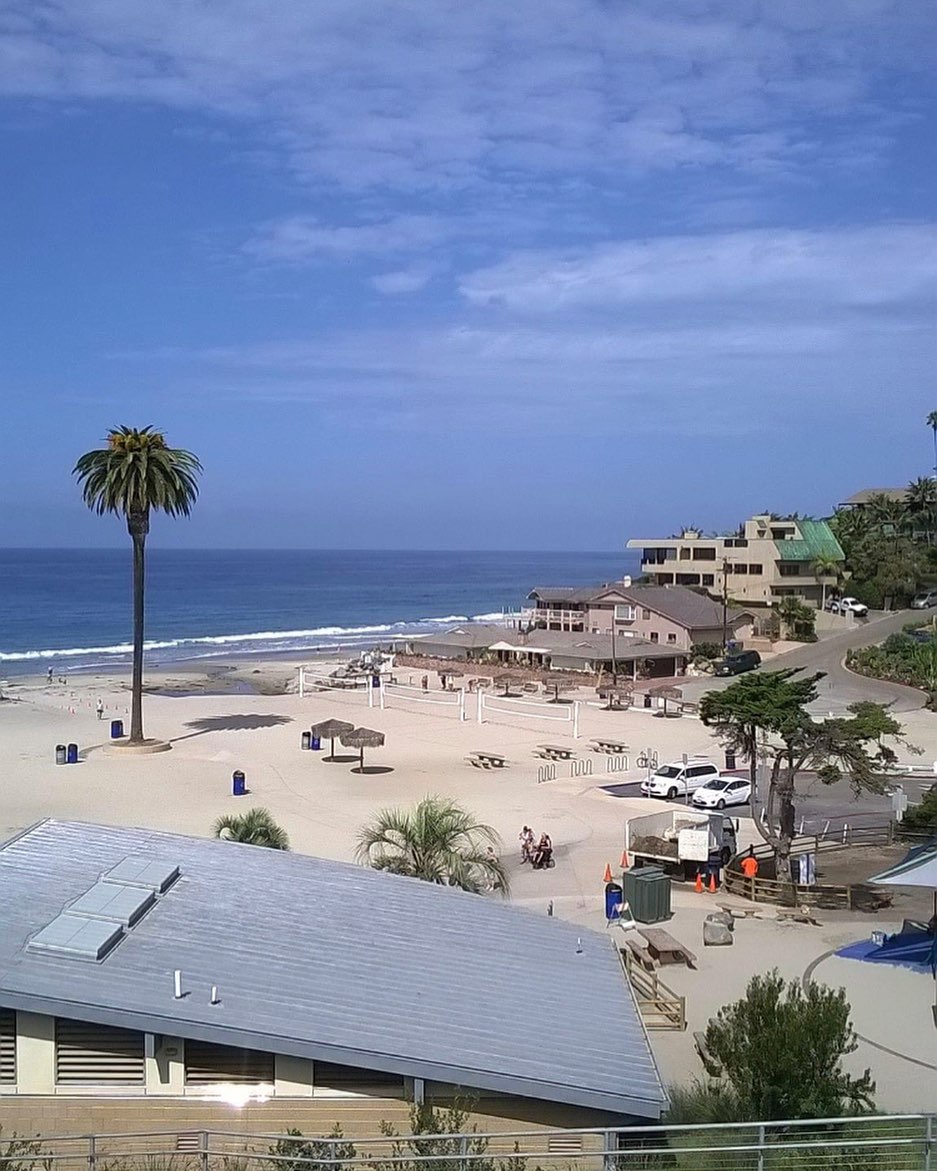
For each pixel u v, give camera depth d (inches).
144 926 666.2
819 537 4992.6
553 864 1464.1
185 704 3235.7
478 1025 586.9
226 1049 553.9
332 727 2210.9
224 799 1899.6
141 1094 550.3
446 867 1135.0
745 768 2182.6
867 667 3521.2
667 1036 864.3
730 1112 627.8
